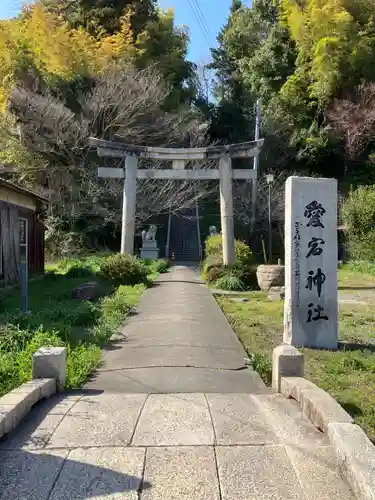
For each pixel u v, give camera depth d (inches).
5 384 186.7
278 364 191.0
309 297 292.2
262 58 1273.4
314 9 1088.2
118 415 162.9
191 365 231.6
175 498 111.6
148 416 161.9
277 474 122.3
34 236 634.2
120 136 975.6
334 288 294.4
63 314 329.7
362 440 125.6
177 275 741.3
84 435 146.3
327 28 1083.3
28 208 596.4
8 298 432.8
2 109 938.1
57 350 195.0
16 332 254.5
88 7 1150.3
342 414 145.7
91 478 120.9
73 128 936.9
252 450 135.6
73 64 995.9
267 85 1274.6
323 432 146.3
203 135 1127.6
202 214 1358.3
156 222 1307.8
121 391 193.0
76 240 983.0
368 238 888.3
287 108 1192.8
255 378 213.8
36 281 593.9
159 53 1176.2
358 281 689.6
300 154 1167.0
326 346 289.9
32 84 960.3
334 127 1119.6
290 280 292.8
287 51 1251.8
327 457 131.3
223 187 644.7
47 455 133.1
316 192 298.0
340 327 354.9
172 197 1013.8
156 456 132.1
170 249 1214.3
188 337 291.6
